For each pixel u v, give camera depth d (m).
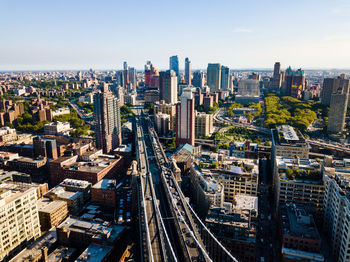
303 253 198.75
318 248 199.50
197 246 199.25
